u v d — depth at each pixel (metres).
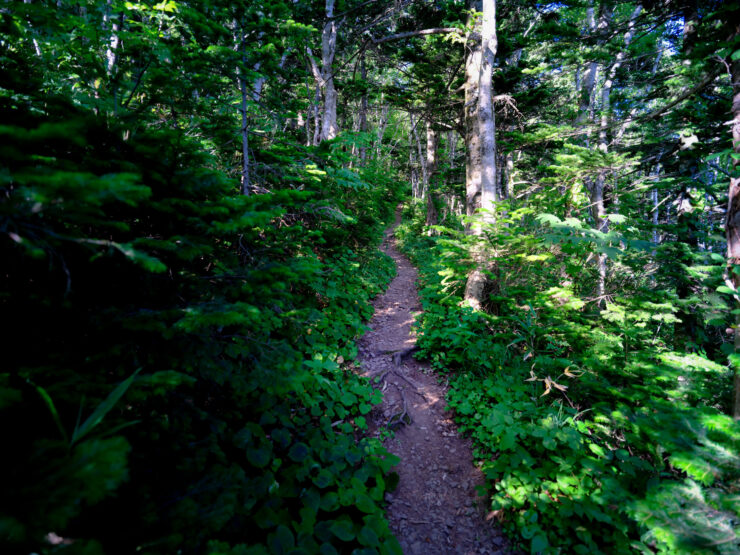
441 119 11.46
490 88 6.67
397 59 12.02
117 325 1.70
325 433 3.29
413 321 7.19
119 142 1.96
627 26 6.71
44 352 1.59
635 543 2.44
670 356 3.64
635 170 7.08
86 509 1.45
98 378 1.55
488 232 5.23
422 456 3.82
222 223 1.85
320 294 6.00
